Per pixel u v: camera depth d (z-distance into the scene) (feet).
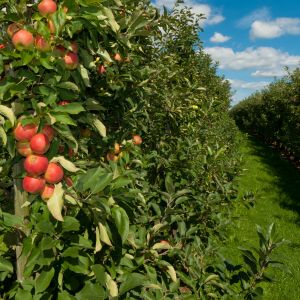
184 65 21.40
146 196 11.14
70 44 5.40
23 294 5.49
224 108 64.39
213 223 13.23
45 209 5.36
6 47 5.48
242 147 69.92
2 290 6.66
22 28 5.20
